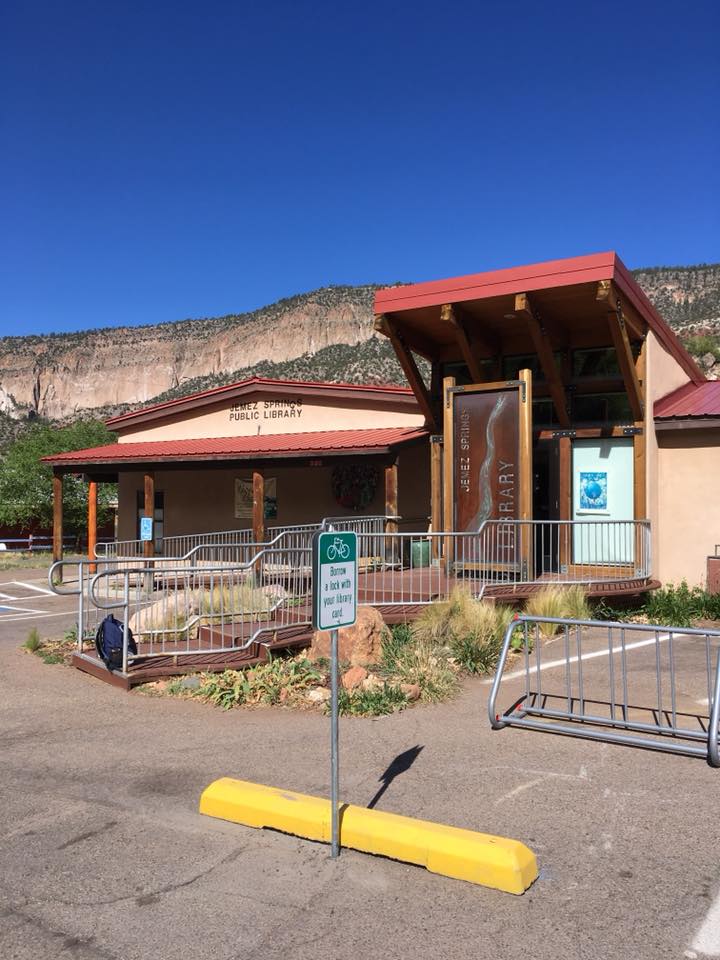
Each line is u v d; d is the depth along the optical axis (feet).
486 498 41.34
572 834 15.01
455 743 20.83
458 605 32.04
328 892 13.07
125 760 20.29
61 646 36.37
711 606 41.01
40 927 12.14
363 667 27.55
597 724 22.04
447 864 13.52
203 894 13.08
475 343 46.09
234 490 72.38
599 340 45.19
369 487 62.34
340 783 17.94
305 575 42.22
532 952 11.16
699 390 53.11
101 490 122.52
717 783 17.56
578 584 38.22
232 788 16.76
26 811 16.92
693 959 10.90
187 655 29.94
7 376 651.25
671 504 45.68
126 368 642.63
